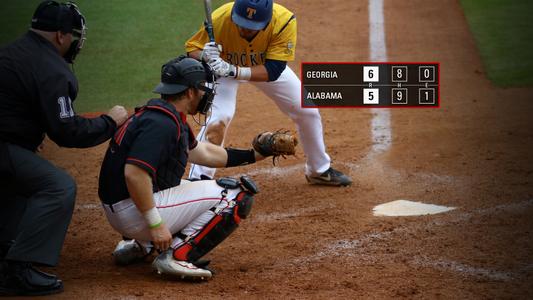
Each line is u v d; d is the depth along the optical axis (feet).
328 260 40.88
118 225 37.63
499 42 91.20
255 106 76.13
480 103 74.23
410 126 68.74
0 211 38.34
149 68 85.35
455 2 105.40
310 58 87.66
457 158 59.47
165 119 35.73
